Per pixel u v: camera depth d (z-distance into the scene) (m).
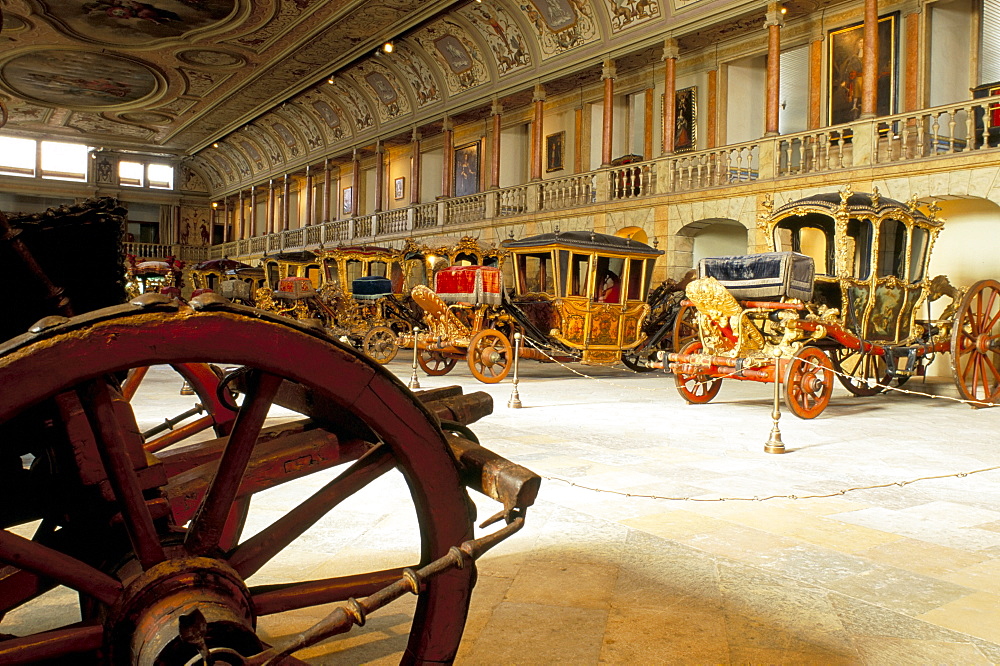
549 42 21.77
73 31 24.98
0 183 39.72
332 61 27.45
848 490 4.48
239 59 28.02
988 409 9.62
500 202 24.05
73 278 1.88
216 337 1.39
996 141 13.62
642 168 19.44
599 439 6.71
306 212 37.25
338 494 1.77
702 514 4.19
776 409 6.22
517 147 26.61
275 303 18.16
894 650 2.44
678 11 18.09
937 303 14.62
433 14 22.33
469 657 2.34
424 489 1.67
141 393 9.42
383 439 1.63
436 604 1.70
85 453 1.58
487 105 24.88
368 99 29.88
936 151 13.55
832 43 17.47
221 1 22.34
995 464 5.76
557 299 11.89
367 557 3.30
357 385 1.56
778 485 4.97
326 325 17.47
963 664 2.35
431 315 12.17
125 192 43.59
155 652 1.33
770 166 16.16
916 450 6.38
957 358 9.47
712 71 19.80
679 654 2.38
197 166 45.50
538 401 9.72
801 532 3.86
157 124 38.59
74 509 1.72
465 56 24.69
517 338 9.05
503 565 3.26
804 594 2.96
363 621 1.52
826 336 8.89
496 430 7.14
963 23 16.19
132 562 1.59
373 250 17.77
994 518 4.20
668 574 3.16
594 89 23.08
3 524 1.83
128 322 1.32
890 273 9.71
